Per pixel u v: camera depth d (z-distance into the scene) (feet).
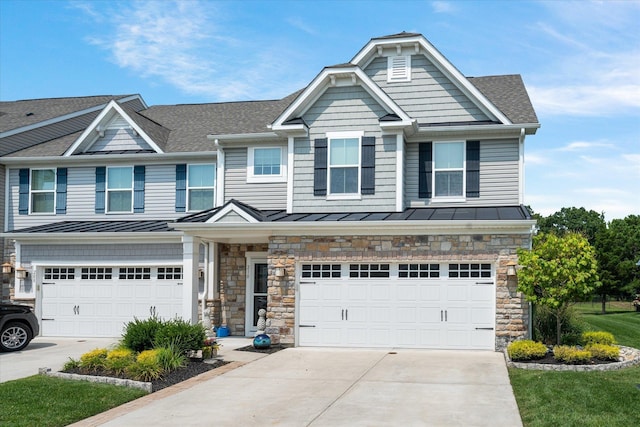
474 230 56.03
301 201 65.57
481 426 31.68
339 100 65.57
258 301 69.82
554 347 49.96
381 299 58.65
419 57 68.33
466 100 66.90
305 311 59.82
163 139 78.95
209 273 69.46
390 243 57.93
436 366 48.24
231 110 86.89
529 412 33.86
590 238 229.45
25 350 60.03
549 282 49.16
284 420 33.22
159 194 76.38
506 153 65.00
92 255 71.67
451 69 66.23
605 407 34.14
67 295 72.23
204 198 75.20
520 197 64.18
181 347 49.75
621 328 84.48
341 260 58.80
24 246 73.15
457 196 65.41
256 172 71.00
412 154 66.64
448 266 57.52
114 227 73.00
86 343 65.26
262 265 70.23
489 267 56.70
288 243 60.03
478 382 42.06
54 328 72.08
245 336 69.31
